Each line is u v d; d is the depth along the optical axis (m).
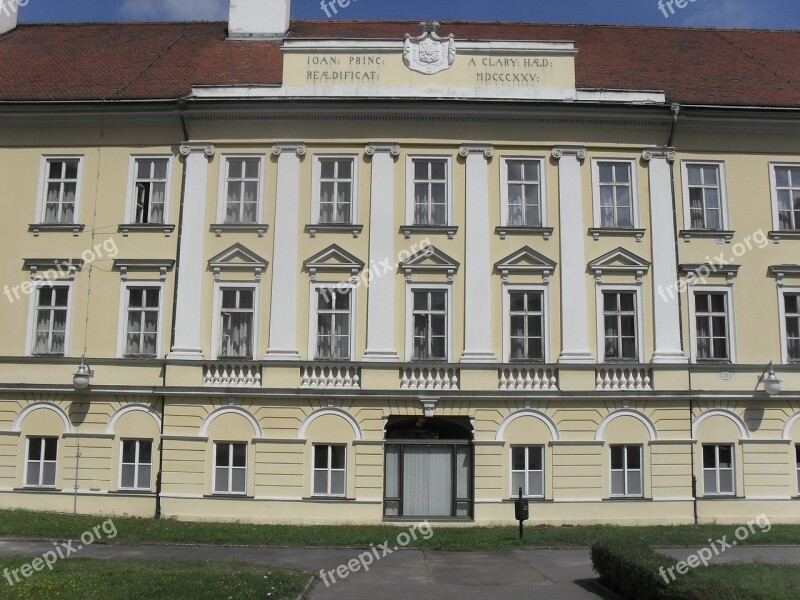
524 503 21.31
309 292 25.27
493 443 24.44
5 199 26.33
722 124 26.14
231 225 25.52
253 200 25.97
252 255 25.38
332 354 25.11
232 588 14.16
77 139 26.50
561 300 25.23
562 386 24.72
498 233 25.52
